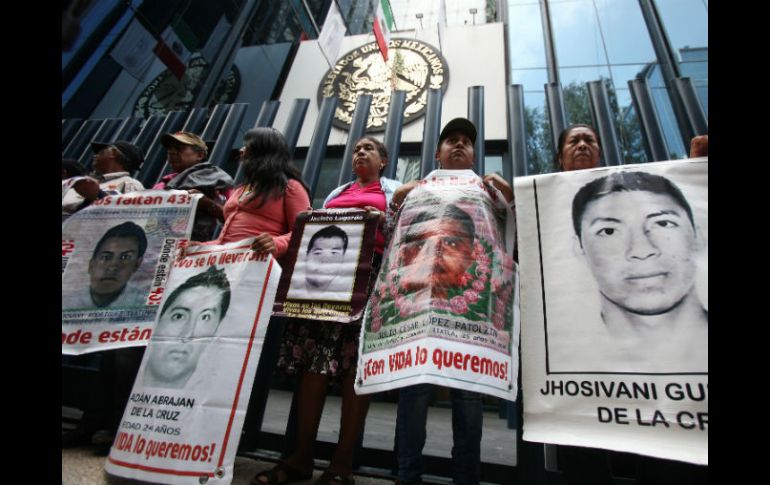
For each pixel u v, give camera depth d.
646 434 1.03
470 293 1.22
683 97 2.11
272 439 1.77
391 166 2.22
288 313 1.47
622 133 4.96
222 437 1.17
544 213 1.36
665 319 1.12
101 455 1.57
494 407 4.65
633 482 1.29
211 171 2.08
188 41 6.20
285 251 1.58
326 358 1.43
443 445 2.54
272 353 1.89
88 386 1.84
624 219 1.26
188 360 1.31
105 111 5.25
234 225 1.67
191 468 1.14
